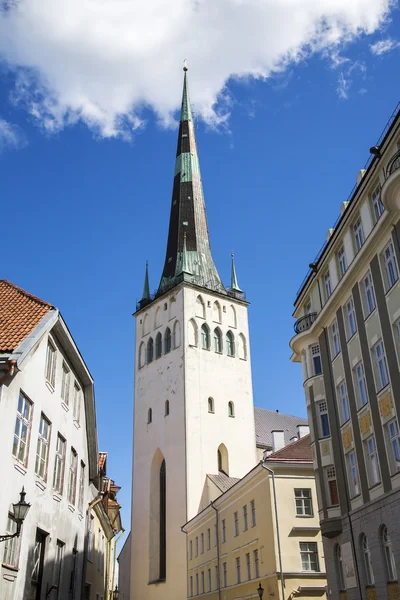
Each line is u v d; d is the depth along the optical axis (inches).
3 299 999.0
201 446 2849.4
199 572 2271.2
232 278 3457.2
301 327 1496.1
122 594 3115.2
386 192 1040.8
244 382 3189.0
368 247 1155.9
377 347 1152.8
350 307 1282.0
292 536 1552.7
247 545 1742.1
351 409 1238.9
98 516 1637.6
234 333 3284.9
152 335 3302.2
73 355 1101.7
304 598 1485.0
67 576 1074.1
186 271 3255.4
